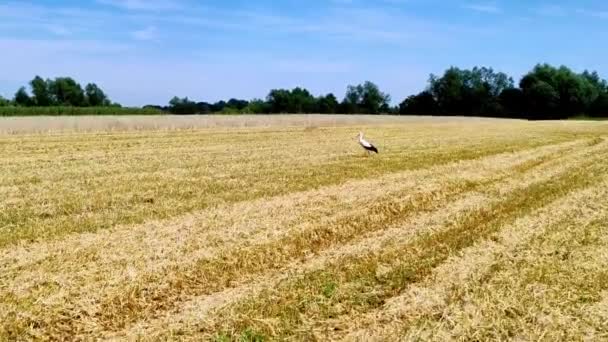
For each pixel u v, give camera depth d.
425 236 11.82
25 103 111.88
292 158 24.58
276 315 7.73
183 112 104.81
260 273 9.64
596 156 26.89
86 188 16.47
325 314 7.77
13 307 7.73
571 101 118.56
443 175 19.84
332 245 11.41
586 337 7.05
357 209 14.06
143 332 7.28
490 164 23.22
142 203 14.44
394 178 19.00
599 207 14.58
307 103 130.75
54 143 29.84
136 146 29.52
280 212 13.55
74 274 8.96
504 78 133.50
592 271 9.34
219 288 8.92
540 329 7.23
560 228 12.31
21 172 19.53
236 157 24.86
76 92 115.62
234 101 132.50
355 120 66.06
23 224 12.01
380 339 7.00
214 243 10.84
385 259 10.12
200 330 7.31
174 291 8.70
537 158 25.95
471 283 8.75
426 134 42.44
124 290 8.45
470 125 60.47
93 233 11.38
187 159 23.94
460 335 7.07
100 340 7.14
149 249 10.31
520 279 8.89
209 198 15.11
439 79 134.25
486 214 14.09
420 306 7.93
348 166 21.83
